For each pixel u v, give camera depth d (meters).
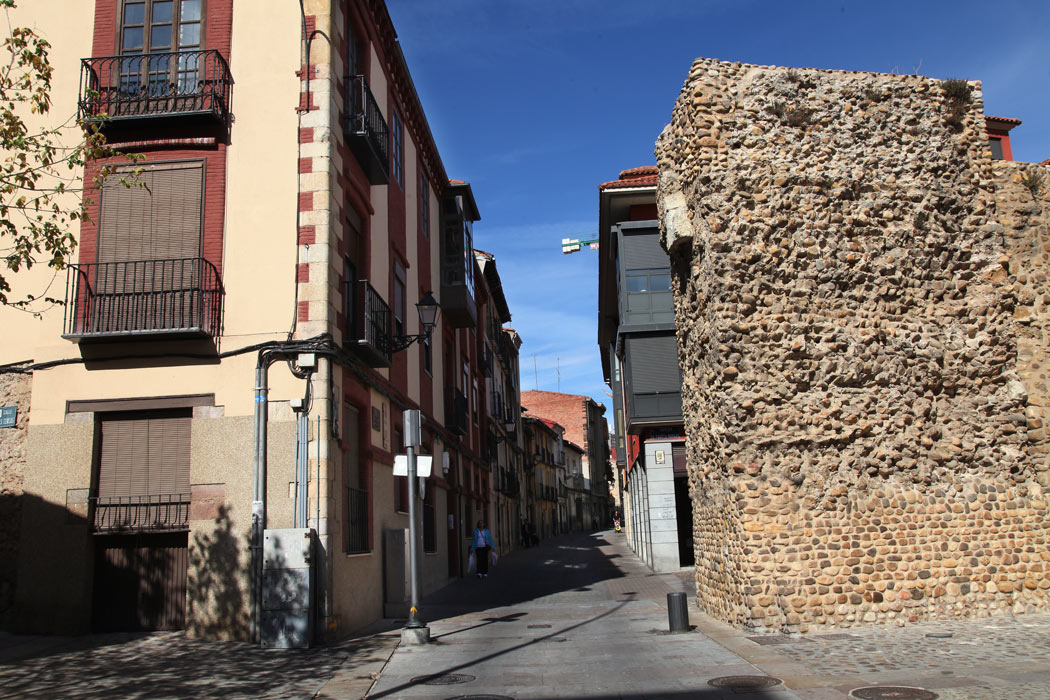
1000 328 11.00
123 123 11.68
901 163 11.17
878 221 10.98
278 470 10.84
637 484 27.47
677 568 21.30
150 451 11.25
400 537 13.80
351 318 13.09
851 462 10.34
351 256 13.42
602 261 25.30
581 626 11.58
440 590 19.30
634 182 21.94
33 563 10.94
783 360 10.45
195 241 11.60
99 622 10.93
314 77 12.05
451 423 22.86
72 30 12.31
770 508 10.09
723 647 9.00
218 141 11.86
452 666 8.59
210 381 11.16
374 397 13.91
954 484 10.48
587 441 80.75
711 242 10.71
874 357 10.60
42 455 11.20
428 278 20.72
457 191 24.08
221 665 8.91
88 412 11.27
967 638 8.91
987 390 10.84
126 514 11.07
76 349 11.42
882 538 10.17
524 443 50.94
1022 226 11.38
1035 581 10.34
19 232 11.82
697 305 11.57
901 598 10.04
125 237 11.70
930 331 10.86
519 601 15.78
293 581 10.23
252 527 10.63
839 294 10.73
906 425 10.52
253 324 11.30
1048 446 10.77
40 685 7.97
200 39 12.22
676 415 20.47
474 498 27.55
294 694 7.38
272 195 11.68
